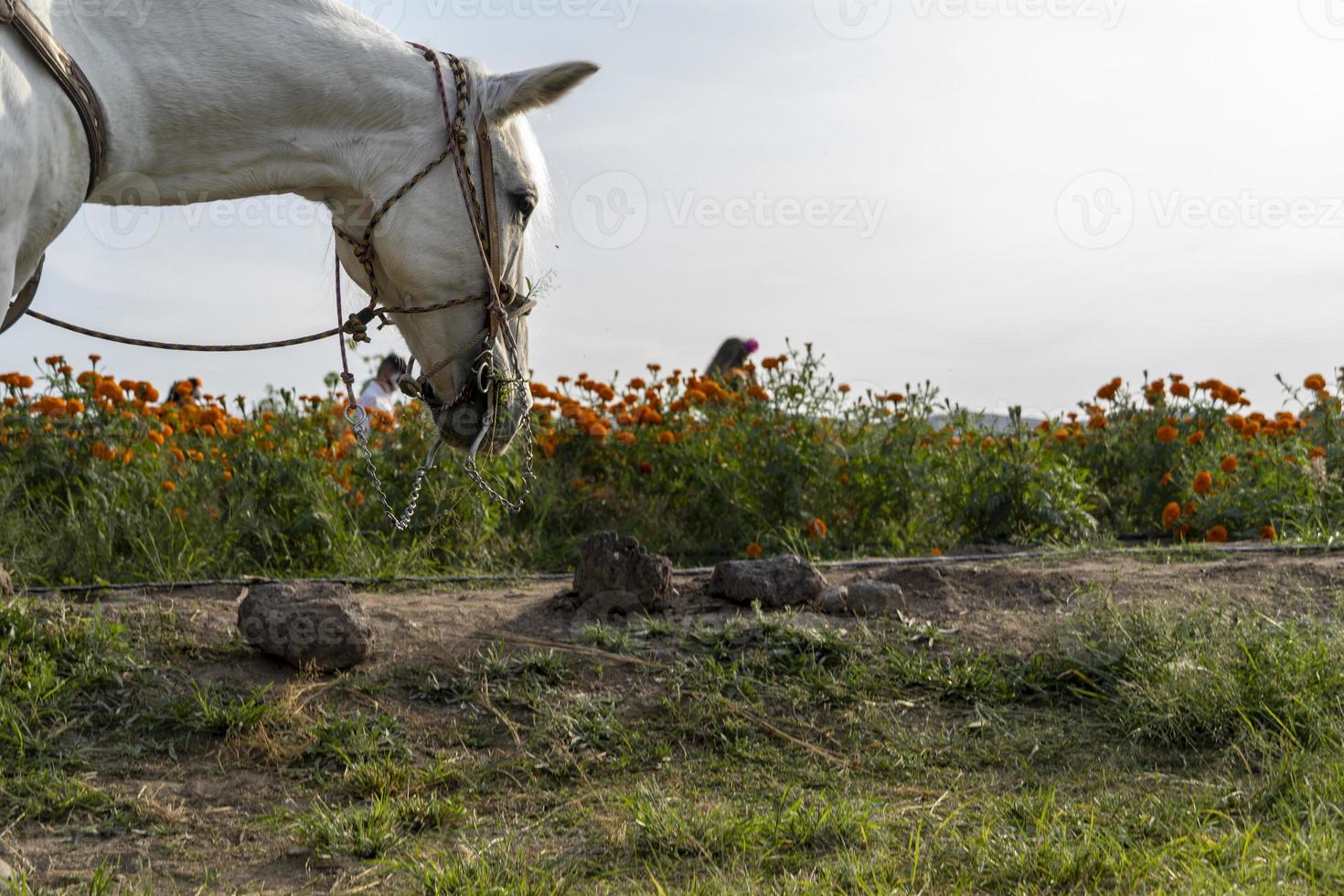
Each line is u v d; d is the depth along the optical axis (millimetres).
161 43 3443
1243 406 8008
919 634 4555
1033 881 2814
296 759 3838
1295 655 3939
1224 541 6938
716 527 8023
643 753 3859
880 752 3824
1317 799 3092
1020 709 4090
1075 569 5434
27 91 3094
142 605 4754
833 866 2967
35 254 3350
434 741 3967
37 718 3893
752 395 8297
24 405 6883
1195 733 3762
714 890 2863
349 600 4445
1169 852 2891
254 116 3555
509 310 3887
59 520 6457
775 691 4176
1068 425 8781
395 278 3795
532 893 2895
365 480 7297
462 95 3742
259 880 3145
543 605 4969
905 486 7773
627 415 8352
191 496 6730
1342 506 7078
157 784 3674
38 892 2953
